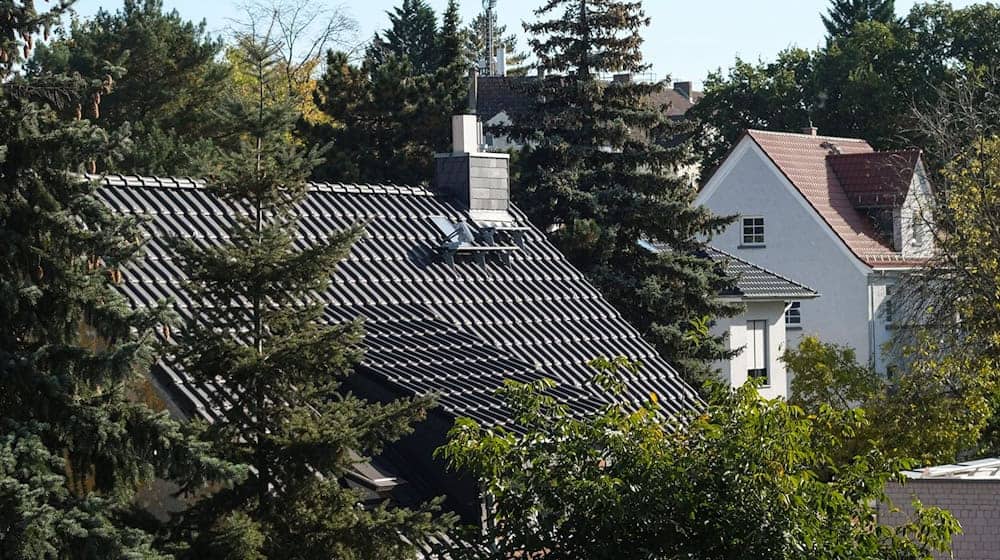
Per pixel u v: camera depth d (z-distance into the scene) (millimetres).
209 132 63000
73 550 16781
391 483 26016
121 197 30781
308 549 19312
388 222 35688
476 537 21844
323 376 19719
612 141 51688
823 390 45281
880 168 74125
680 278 49875
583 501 20953
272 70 20281
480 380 29000
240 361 19203
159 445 17516
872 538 21547
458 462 21984
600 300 36656
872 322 70562
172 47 63438
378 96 66000
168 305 17688
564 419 21938
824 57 99000
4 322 17672
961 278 50312
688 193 51500
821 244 71312
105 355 17156
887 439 41500
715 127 102125
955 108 65312
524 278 36281
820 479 24078
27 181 17672
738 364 61469
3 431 16906
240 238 19703
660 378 34438
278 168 19609
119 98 61375
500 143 81000
